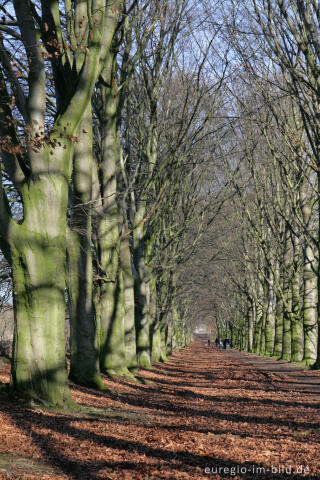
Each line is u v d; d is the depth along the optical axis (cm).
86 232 1783
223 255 5225
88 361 1817
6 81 1308
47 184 1280
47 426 1044
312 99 2478
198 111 2798
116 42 2072
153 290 3925
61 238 1305
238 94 3303
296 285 4191
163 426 1237
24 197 1289
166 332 5884
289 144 2756
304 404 1816
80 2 1574
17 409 1162
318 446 1047
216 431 1209
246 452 984
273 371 3522
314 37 2130
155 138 2850
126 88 2547
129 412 1447
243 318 8869
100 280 2294
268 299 5762
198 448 997
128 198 2872
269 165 3959
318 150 2598
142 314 3195
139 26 2339
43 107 1288
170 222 3372
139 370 2967
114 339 2366
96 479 744
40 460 812
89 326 1822
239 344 9444
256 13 2461
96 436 1026
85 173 1756
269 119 3253
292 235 4138
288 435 1176
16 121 1218
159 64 2545
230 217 4806
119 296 2367
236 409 1689
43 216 1280
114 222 2216
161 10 2328
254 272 5922
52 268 1286
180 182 3172
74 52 1402
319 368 3300
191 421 1377
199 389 2447
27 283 1274
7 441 882
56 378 1284
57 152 1288
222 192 3650
